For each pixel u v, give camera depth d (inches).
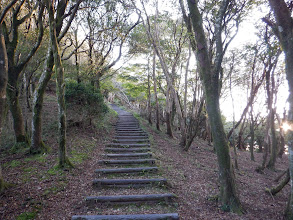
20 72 251.6
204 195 177.6
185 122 399.5
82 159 242.5
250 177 261.0
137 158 269.7
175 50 407.8
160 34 435.2
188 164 273.0
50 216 132.6
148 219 133.1
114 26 352.8
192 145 425.1
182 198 169.9
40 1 215.3
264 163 297.7
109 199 155.4
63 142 205.2
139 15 379.2
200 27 160.1
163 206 156.2
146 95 668.1
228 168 158.2
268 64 290.7
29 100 440.8
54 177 183.6
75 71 366.6
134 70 574.6
